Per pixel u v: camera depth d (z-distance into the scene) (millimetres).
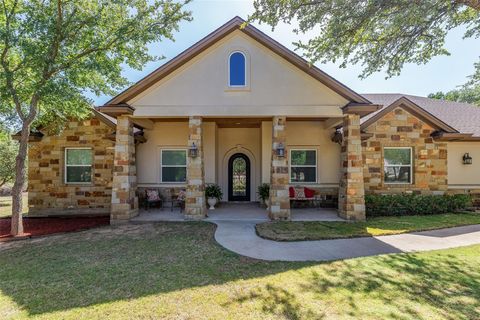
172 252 6406
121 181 9938
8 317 3668
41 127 12484
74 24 8734
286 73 10219
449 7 6145
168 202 13117
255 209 12164
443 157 12328
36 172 12539
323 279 4852
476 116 14562
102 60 9227
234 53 10250
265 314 3703
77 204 12508
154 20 9492
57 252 6527
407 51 7586
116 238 7691
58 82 8750
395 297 4176
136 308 3885
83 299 4160
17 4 8172
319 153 13039
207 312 3770
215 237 7695
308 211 11766
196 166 10117
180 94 10188
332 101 10141
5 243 7516
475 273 5113
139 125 12000
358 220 9766
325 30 6887
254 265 5566
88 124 12562
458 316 3643
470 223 9352
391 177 12445
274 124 10180
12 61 8992
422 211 11344
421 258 5953
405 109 12320
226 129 14602
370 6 6285
